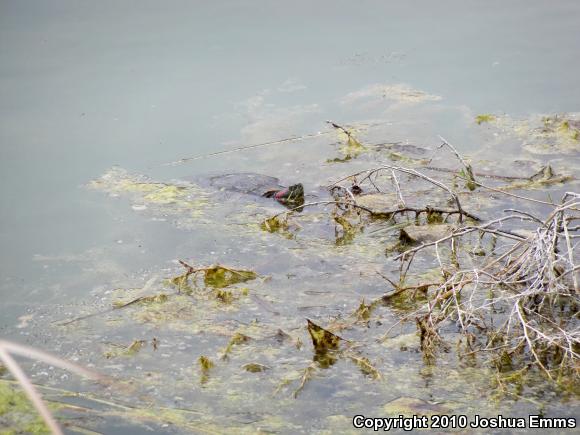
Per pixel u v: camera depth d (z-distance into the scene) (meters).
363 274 9.52
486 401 7.15
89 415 7.20
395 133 13.56
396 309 8.74
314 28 18.17
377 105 14.62
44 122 14.11
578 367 7.40
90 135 13.65
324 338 8.11
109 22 18.55
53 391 7.61
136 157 12.97
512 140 13.09
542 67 15.54
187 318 8.78
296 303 8.96
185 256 10.09
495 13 18.56
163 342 8.37
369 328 8.41
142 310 8.97
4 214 11.23
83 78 15.69
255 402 7.31
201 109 14.59
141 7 19.47
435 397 7.25
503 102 14.36
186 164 12.74
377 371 7.66
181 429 6.94
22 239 10.57
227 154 13.03
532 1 19.11
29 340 8.49
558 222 8.62
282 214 11.04
